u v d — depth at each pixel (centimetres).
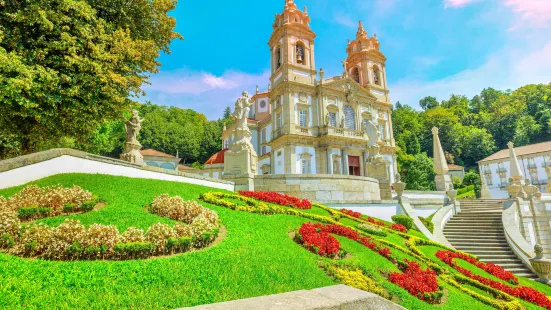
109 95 1291
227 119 8112
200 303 426
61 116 1328
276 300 309
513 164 2298
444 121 7738
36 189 873
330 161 3594
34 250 551
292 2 3984
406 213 1625
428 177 5034
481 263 1186
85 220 730
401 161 5962
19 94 1062
